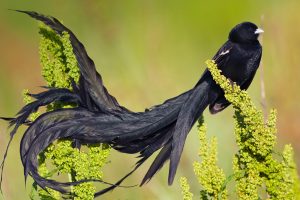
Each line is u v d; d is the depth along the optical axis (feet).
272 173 25.88
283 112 52.70
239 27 39.60
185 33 73.97
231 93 26.84
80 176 27.66
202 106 33.24
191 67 63.87
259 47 39.63
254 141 25.81
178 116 31.14
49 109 29.99
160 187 40.60
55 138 28.35
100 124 29.04
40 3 78.43
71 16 75.51
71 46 29.45
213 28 75.20
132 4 76.28
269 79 56.80
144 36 70.13
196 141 46.06
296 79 56.49
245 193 26.43
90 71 29.86
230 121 48.85
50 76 30.58
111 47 67.51
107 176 44.34
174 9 76.48
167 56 66.44
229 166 44.52
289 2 69.97
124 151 29.60
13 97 62.90
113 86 59.62
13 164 42.78
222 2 75.20
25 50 75.92
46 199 28.45
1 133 40.86
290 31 64.34
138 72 60.34
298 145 48.88
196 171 27.20
